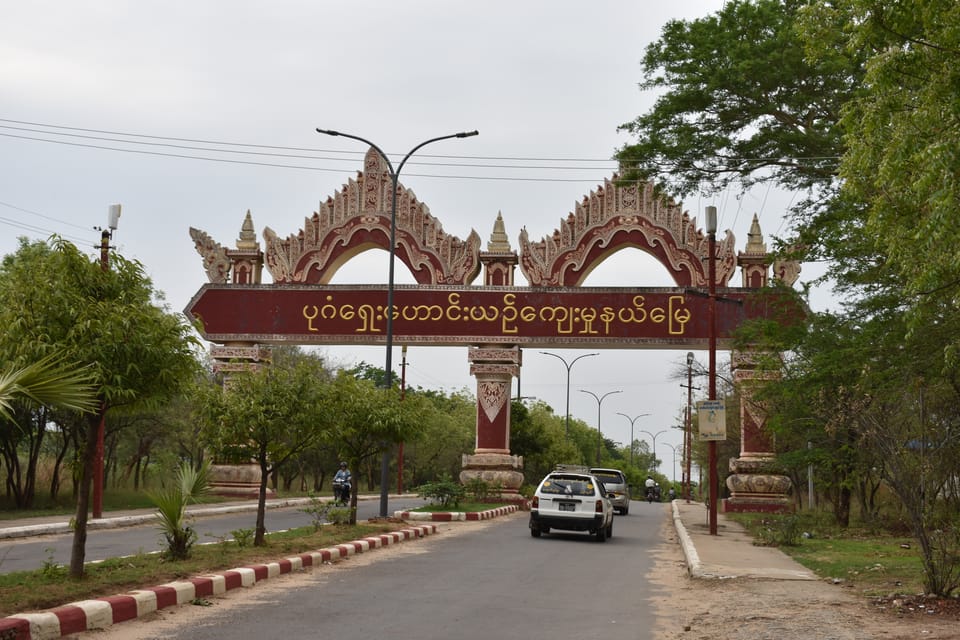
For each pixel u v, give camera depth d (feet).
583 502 73.10
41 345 33.94
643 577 49.29
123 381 36.06
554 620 34.37
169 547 45.60
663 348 108.37
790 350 81.10
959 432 50.67
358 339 110.52
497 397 111.75
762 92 68.49
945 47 34.09
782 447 109.29
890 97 36.27
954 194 32.37
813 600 38.58
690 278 108.47
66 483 114.42
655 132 72.23
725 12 69.00
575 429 365.61
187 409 124.67
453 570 49.90
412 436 75.25
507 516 103.86
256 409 53.01
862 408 51.24
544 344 109.60
